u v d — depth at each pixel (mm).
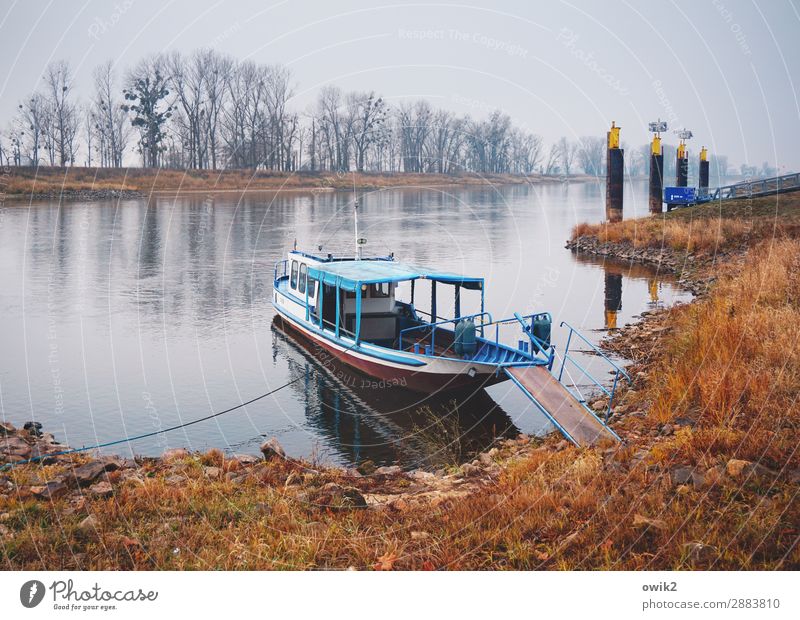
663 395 13133
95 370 19359
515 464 11328
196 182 83625
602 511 8555
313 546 8430
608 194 49281
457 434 15320
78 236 45344
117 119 87438
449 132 117500
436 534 8742
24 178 71938
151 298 28250
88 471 10711
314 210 66625
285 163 95812
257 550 8414
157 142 89562
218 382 18656
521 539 8398
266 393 17922
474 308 27125
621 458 10250
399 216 64875
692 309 20703
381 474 12195
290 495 10242
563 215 69062
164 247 41375
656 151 53094
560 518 8680
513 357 17078
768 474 8750
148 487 10023
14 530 8711
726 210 43156
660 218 45219
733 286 21031
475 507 9250
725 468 9023
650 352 18562
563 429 12641
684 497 8609
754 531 7688
